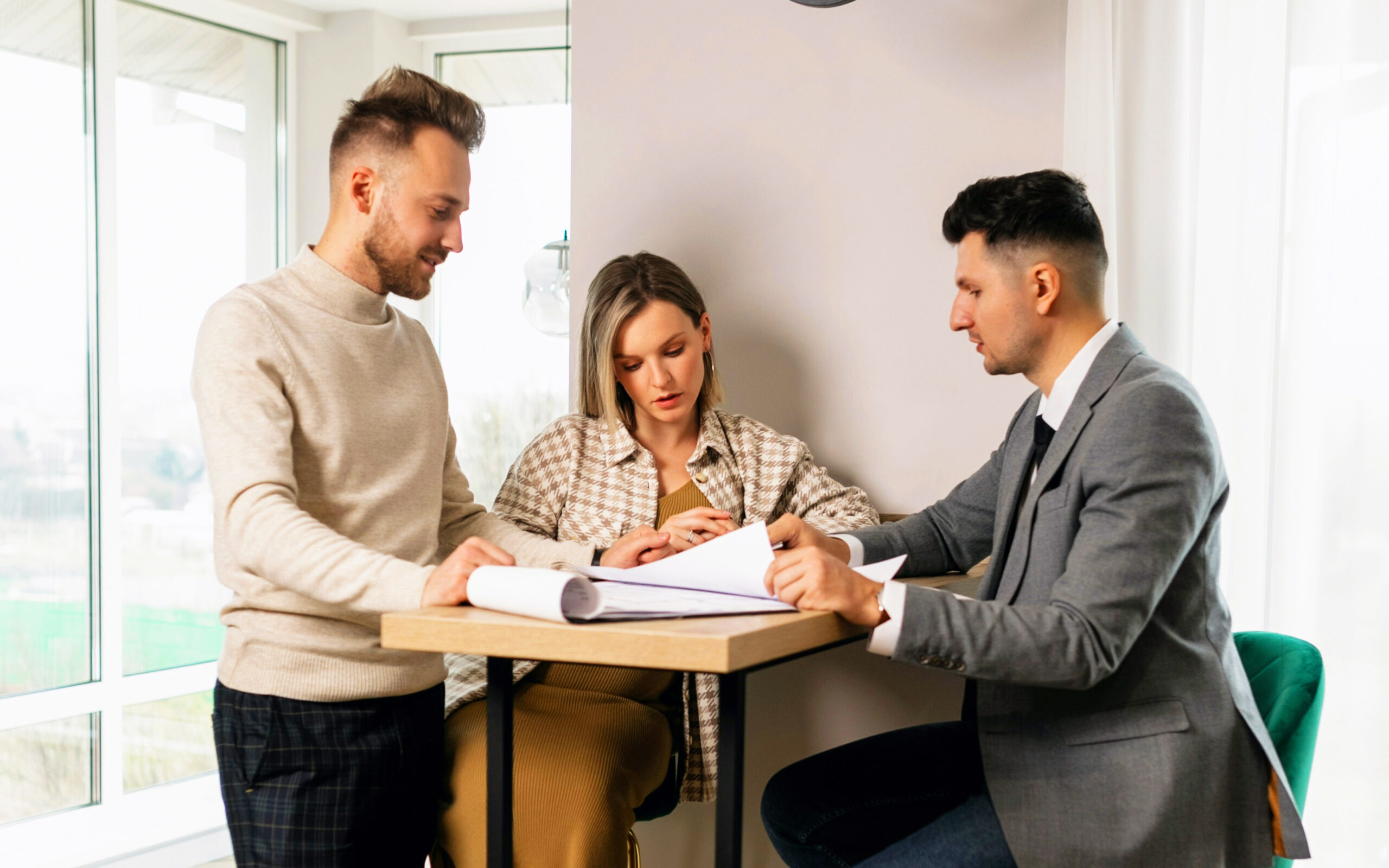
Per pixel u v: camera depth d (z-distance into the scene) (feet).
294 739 4.11
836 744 6.04
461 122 4.54
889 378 5.95
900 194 5.89
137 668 10.55
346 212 4.47
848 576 3.47
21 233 9.62
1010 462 4.42
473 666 5.18
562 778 4.41
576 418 5.70
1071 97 5.39
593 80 6.58
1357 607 4.84
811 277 6.10
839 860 4.42
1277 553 4.99
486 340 12.45
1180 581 3.74
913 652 3.38
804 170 6.10
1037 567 3.86
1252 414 5.07
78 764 10.00
